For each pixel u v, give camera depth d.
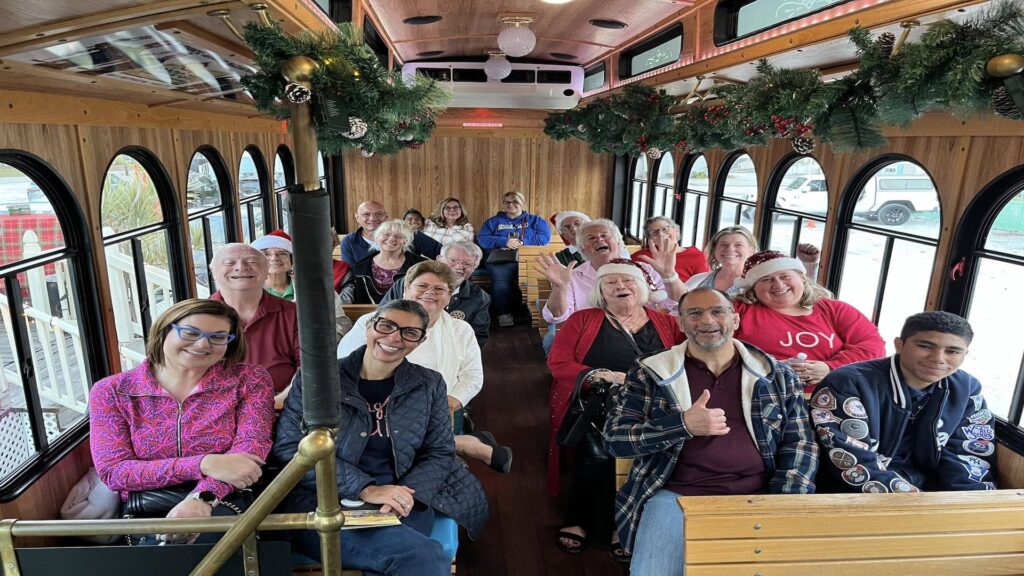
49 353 3.57
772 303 3.11
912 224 3.66
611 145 5.40
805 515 1.76
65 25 1.62
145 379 2.15
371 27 3.66
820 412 2.29
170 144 3.97
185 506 1.91
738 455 2.22
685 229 7.33
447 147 8.96
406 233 4.64
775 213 5.24
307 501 2.03
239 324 2.22
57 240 2.92
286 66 1.47
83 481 2.70
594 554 2.83
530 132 8.97
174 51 2.11
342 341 3.06
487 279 6.94
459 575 2.69
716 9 3.10
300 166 1.41
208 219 4.79
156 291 4.02
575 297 4.11
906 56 1.87
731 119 2.94
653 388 2.33
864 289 4.16
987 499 1.81
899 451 2.30
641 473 2.31
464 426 3.12
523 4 3.41
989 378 3.11
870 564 1.79
